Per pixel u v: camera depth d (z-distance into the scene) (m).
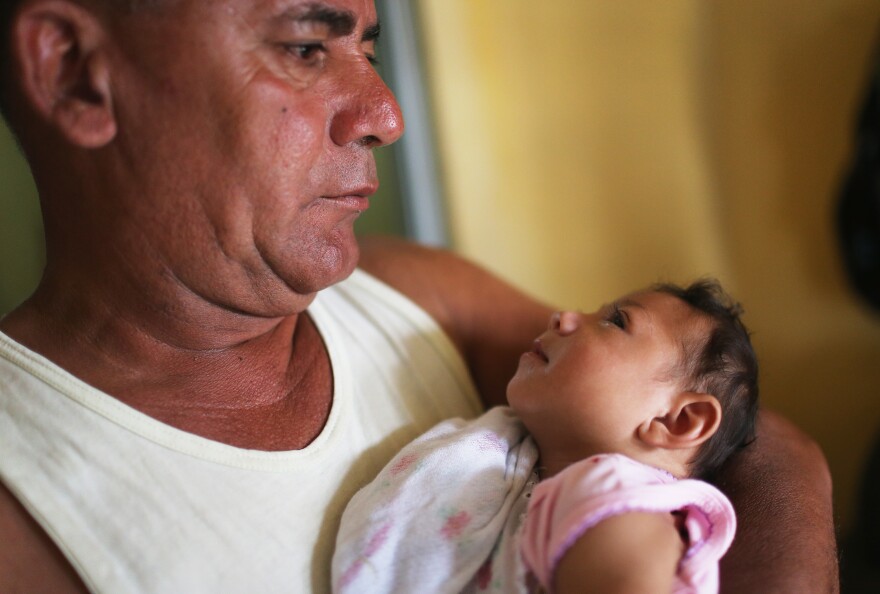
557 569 0.59
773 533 0.72
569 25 1.72
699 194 1.82
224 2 0.55
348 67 0.63
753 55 1.80
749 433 0.77
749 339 0.77
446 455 0.67
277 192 0.59
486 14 1.67
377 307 0.84
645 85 1.78
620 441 0.71
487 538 0.64
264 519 0.63
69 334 0.64
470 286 0.97
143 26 0.55
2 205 1.32
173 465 0.61
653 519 0.59
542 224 1.77
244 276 0.62
